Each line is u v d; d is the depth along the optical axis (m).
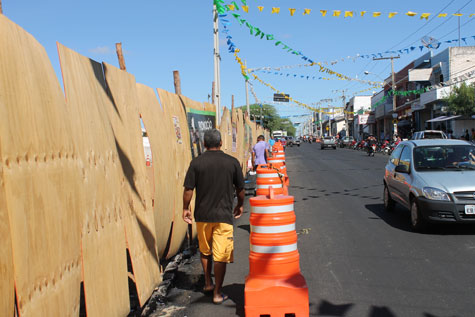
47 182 2.82
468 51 32.66
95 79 4.06
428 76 36.16
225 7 10.34
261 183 7.93
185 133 7.51
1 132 2.40
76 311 3.13
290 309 4.15
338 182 15.75
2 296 2.27
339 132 100.75
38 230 2.67
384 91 53.03
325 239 7.30
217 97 10.88
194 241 7.70
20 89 2.63
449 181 7.36
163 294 5.00
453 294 4.66
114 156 4.18
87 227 3.39
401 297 4.62
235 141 15.27
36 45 2.98
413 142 8.93
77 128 3.40
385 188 9.84
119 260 3.98
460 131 32.19
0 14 2.58
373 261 5.96
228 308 4.53
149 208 5.07
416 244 6.79
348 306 4.43
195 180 4.73
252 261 4.32
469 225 7.98
